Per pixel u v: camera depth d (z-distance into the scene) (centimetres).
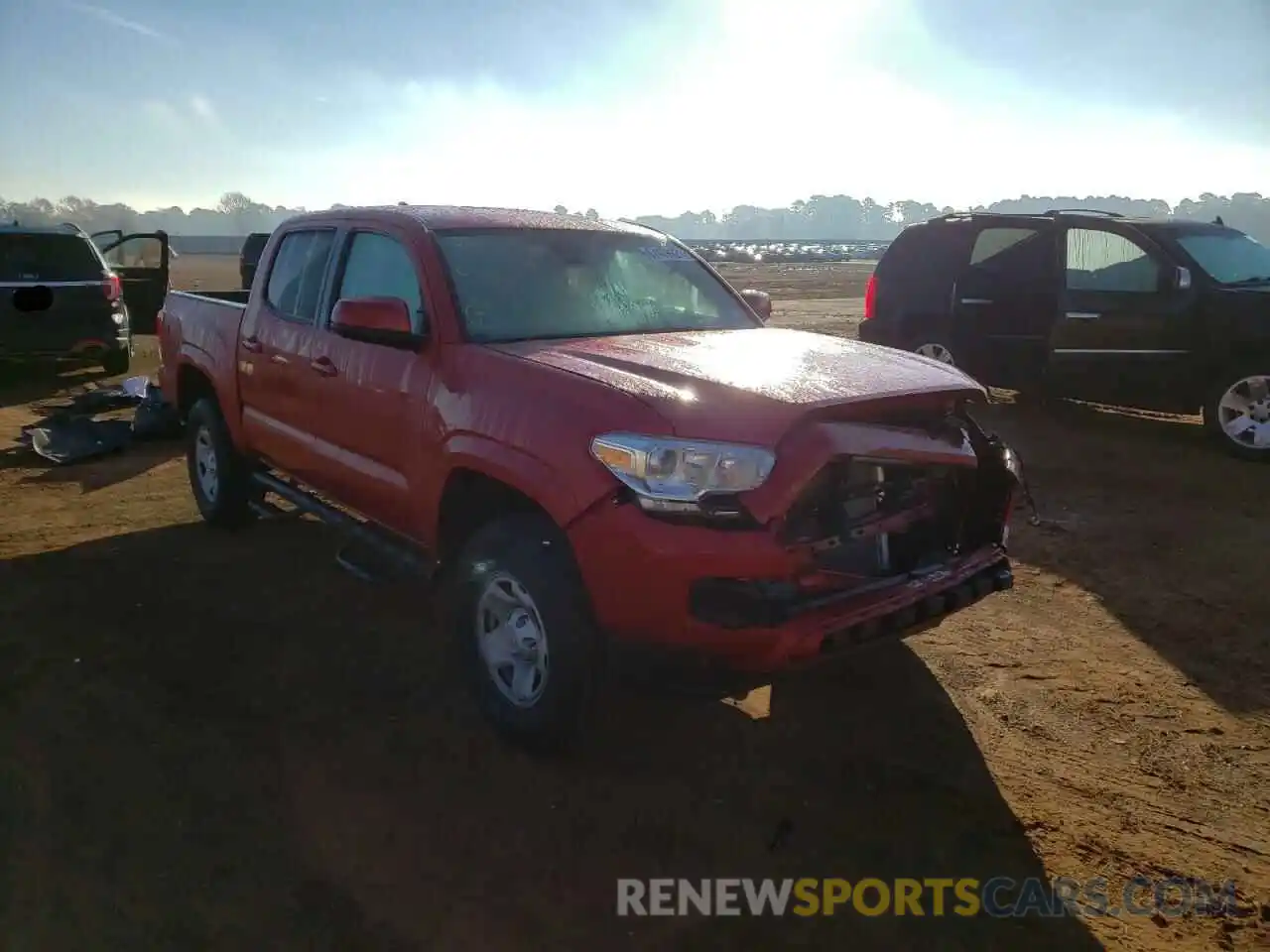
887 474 371
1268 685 443
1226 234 926
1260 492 741
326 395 486
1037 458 851
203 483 666
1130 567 586
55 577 573
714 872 321
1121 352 905
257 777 371
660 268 512
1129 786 369
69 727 406
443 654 477
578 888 312
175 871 318
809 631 324
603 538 329
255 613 523
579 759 381
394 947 286
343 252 503
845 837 339
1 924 293
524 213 514
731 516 323
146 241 1534
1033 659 470
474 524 421
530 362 381
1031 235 973
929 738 402
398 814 349
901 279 1080
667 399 337
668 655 330
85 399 1049
